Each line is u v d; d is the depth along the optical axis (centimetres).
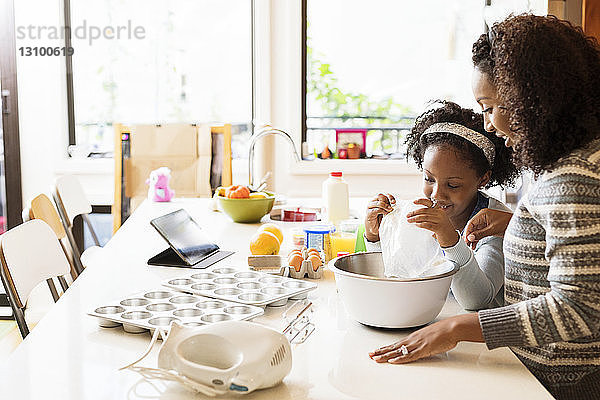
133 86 399
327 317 144
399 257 143
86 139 400
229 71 400
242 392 105
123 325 134
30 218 225
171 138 363
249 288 155
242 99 402
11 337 359
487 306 147
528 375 115
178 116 402
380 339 131
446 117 164
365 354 124
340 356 123
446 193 159
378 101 400
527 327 113
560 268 110
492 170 164
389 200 162
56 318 142
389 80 398
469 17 387
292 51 382
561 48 113
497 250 155
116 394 107
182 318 133
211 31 397
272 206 250
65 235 265
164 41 397
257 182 390
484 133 161
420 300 130
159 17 395
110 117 400
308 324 135
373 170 388
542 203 113
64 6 389
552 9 245
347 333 134
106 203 389
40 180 384
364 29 394
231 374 104
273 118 388
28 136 381
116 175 362
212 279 162
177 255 188
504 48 115
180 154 364
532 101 112
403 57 396
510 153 160
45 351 124
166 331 125
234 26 397
